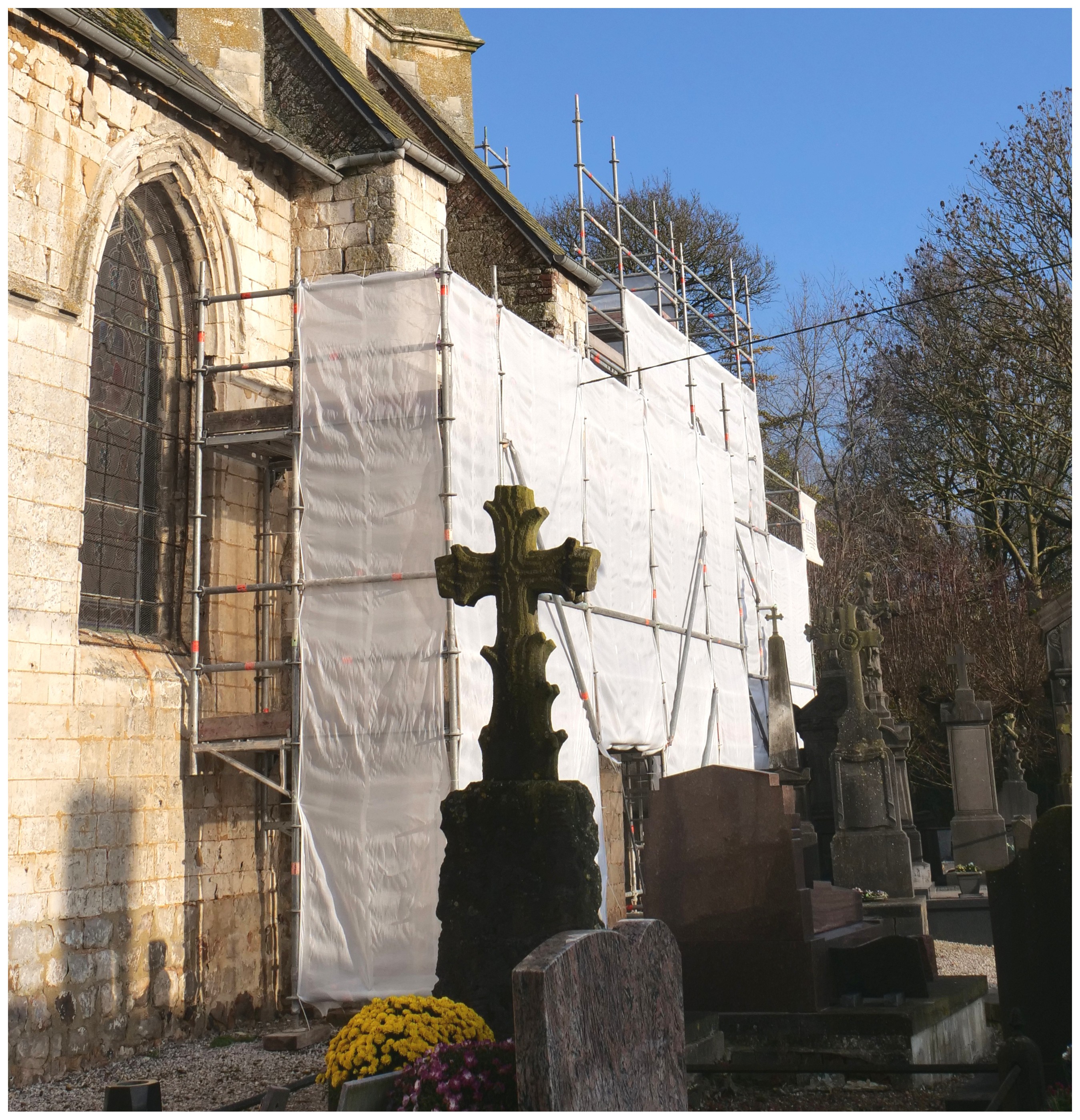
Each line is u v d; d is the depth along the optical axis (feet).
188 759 39.09
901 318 106.22
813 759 67.46
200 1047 36.29
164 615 41.11
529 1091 16.33
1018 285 93.40
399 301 39.55
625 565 54.19
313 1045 35.19
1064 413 94.58
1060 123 91.20
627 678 52.75
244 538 43.65
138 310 41.39
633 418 57.11
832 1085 26.09
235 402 43.45
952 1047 28.50
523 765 22.66
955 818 64.75
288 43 48.47
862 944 30.09
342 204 47.34
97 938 34.68
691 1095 24.89
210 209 42.91
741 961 28.17
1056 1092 22.63
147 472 41.19
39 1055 32.04
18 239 34.17
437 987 22.04
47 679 33.86
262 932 41.75
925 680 93.20
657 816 29.53
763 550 79.71
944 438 106.42
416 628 37.45
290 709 43.50
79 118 37.04
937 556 105.09
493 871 22.03
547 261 59.57
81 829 34.50
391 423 38.93
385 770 37.01
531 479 45.70
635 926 20.29
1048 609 46.78
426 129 61.00
